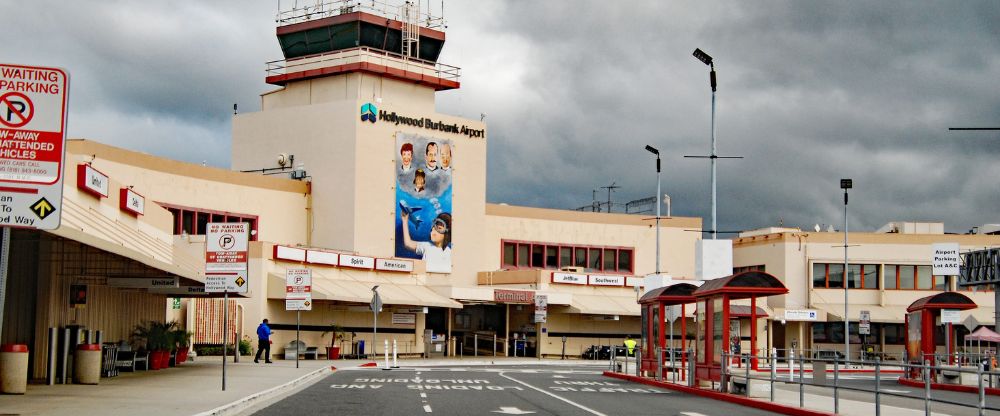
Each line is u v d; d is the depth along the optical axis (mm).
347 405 25375
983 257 48969
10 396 24250
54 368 28609
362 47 73312
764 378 28609
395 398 28156
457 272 76000
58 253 29688
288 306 42969
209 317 55781
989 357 40875
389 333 65875
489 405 25859
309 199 71812
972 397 36250
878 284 84062
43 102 13273
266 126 74875
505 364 60469
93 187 33312
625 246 87438
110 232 34375
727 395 30594
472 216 77125
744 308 62719
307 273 43031
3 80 13219
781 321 79125
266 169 74375
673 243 89312
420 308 66500
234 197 66500
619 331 79750
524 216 83000
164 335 39250
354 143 70500
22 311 29109
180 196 62625
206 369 40312
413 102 75812
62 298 30391
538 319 57438
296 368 43469
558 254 84562
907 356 48438
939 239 84562
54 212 13188
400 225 72438
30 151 13195
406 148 73062
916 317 46312
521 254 82938
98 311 34750
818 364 25516
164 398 24453
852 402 29516
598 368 56125
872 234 84312
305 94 75312
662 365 38906
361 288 63531
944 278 84625
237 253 27469
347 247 70062
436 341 68562
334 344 61531
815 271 83812
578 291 78125
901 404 30766
